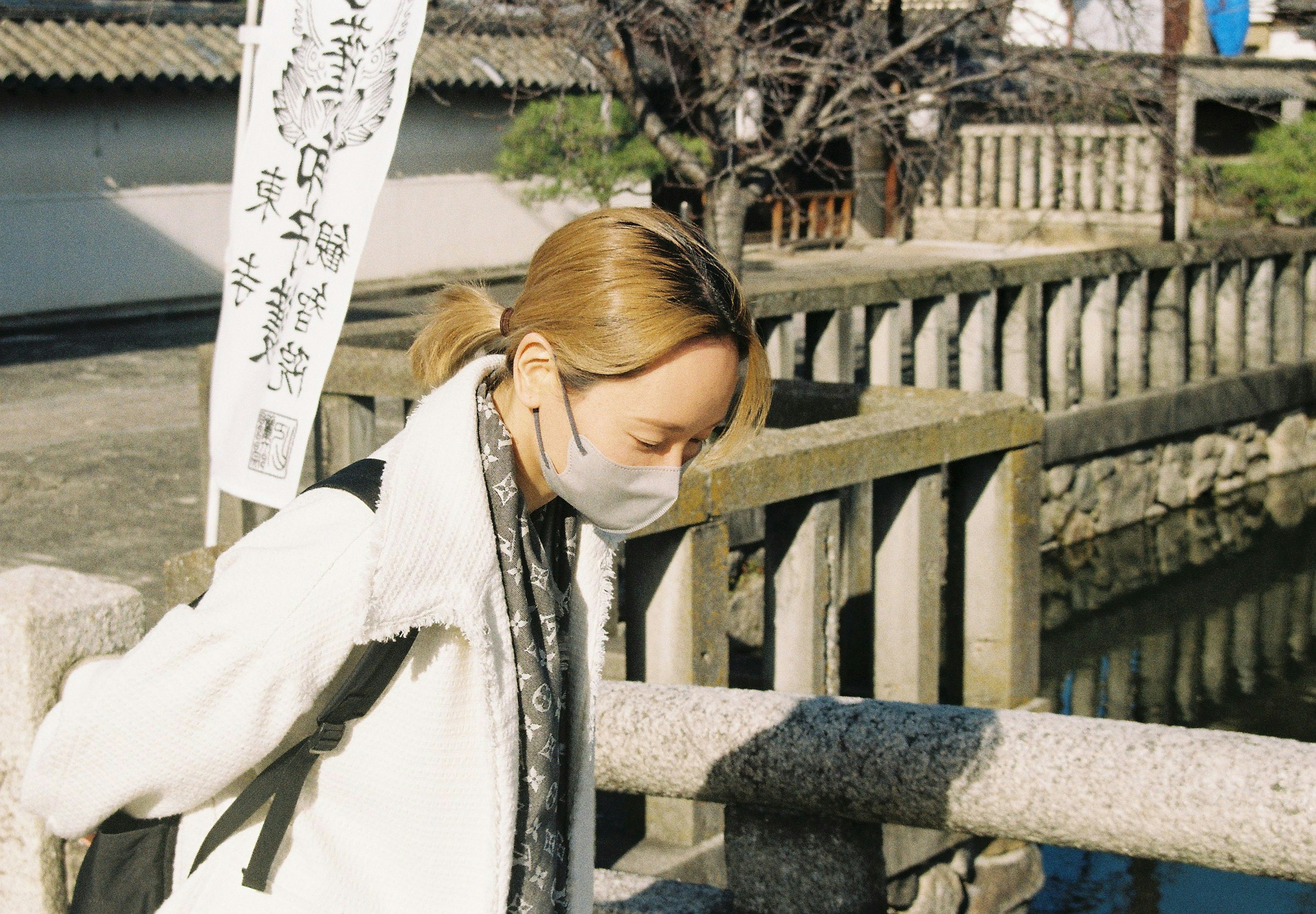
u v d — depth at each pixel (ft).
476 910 3.74
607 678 13.39
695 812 10.59
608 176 38.09
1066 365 24.73
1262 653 21.42
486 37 45.62
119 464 24.06
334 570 3.63
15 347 38.65
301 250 11.94
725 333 3.74
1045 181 51.98
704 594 10.20
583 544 4.26
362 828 3.82
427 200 50.72
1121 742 5.75
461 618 3.63
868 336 21.30
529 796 3.92
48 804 3.80
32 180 42.27
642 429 3.76
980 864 12.48
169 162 45.50
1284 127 36.88
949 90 18.60
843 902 6.75
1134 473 27.17
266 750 3.70
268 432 12.25
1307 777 5.36
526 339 3.81
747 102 18.24
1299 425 31.12
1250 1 37.88
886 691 12.65
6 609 6.11
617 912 7.12
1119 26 20.44
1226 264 28.68
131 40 43.83
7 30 41.86
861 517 15.88
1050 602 23.67
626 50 18.04
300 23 11.87
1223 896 14.96
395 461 3.74
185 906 3.84
